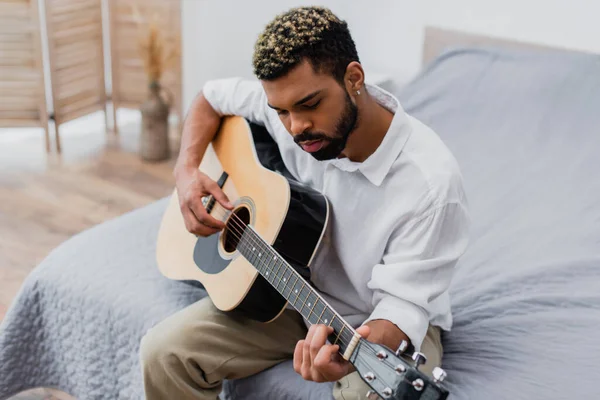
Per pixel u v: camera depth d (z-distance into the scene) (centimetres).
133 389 149
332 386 128
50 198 270
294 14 113
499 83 226
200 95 160
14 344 161
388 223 120
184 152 155
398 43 280
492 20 260
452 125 216
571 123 209
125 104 321
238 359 132
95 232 168
